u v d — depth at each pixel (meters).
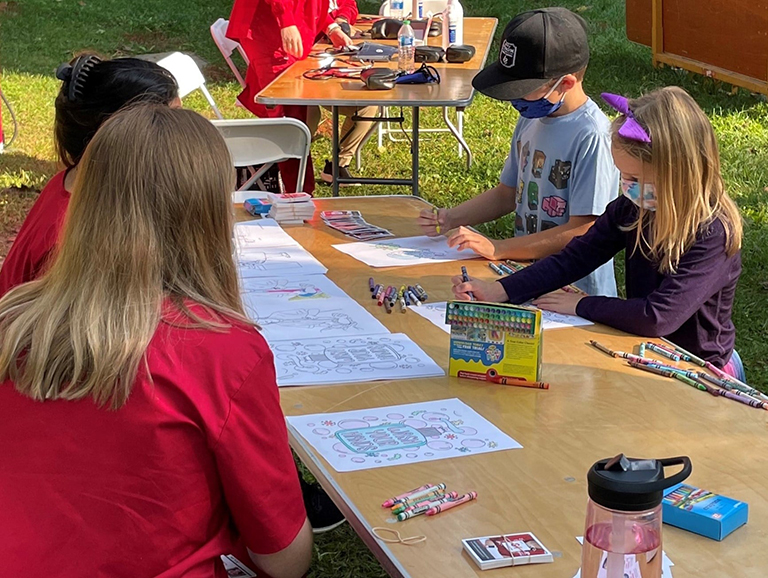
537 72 2.93
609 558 1.21
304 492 2.61
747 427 1.89
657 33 9.26
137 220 1.42
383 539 1.48
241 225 3.33
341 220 3.41
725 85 8.88
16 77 8.97
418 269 2.88
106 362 1.36
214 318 1.45
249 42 5.66
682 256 2.39
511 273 2.81
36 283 1.50
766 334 4.64
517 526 1.52
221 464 1.42
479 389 2.06
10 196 6.15
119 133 1.44
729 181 6.59
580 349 2.29
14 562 1.38
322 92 4.59
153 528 1.39
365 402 1.99
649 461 1.24
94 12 11.70
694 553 1.45
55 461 1.39
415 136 4.95
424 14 6.41
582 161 3.00
